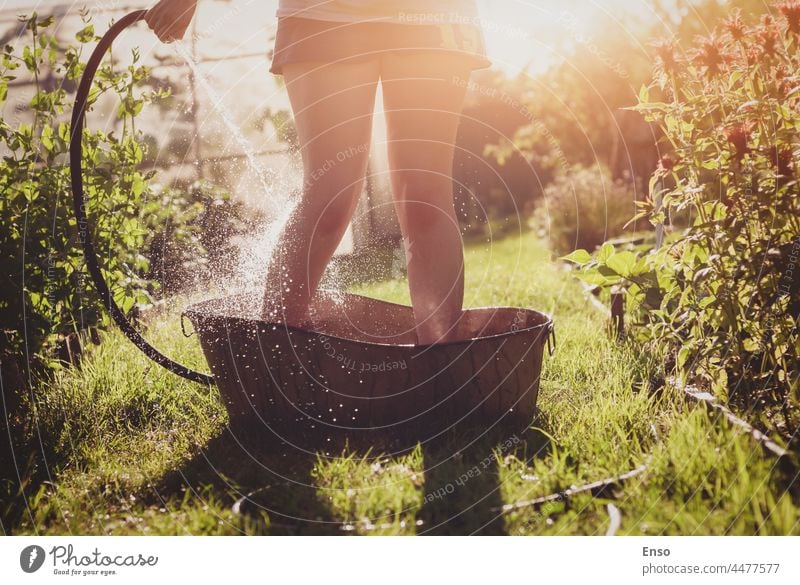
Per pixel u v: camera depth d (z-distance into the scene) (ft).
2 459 6.24
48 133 9.01
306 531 5.00
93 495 5.59
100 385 7.80
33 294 8.34
